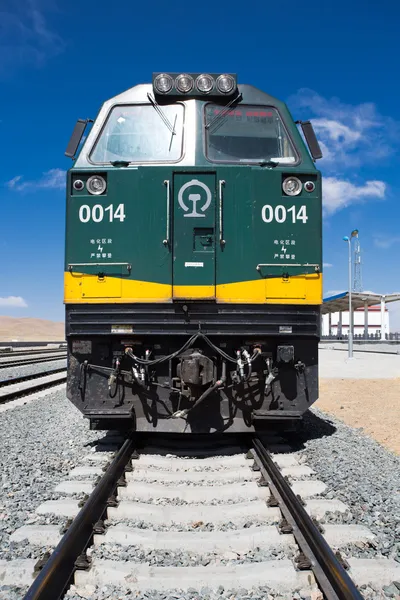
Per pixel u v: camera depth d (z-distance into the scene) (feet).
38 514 16.37
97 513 15.49
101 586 12.43
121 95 24.20
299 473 20.15
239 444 24.12
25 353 123.24
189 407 21.91
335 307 191.72
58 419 33.40
